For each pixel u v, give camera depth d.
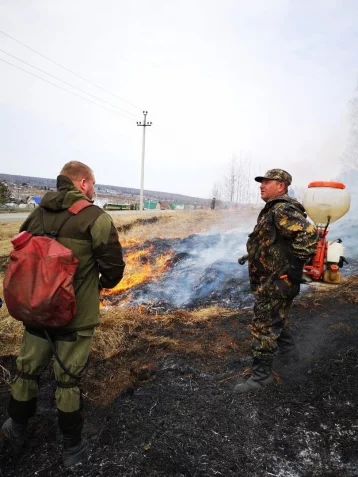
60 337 2.08
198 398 2.66
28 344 2.12
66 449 2.10
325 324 3.92
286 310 2.77
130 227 12.43
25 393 2.11
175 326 4.15
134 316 4.35
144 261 7.43
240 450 2.18
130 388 2.83
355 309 4.30
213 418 2.44
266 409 2.54
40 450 2.23
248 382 2.78
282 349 3.10
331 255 3.17
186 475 2.00
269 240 2.69
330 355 3.19
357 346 3.29
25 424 2.18
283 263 2.67
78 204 2.11
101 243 2.08
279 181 2.80
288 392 2.70
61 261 1.94
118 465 2.06
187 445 2.20
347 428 2.31
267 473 2.02
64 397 2.05
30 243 1.97
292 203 2.67
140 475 2.00
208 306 4.95
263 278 2.75
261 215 2.84
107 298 5.45
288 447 2.21
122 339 3.72
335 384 2.73
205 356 3.38
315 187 3.22
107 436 2.29
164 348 3.59
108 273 2.17
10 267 1.95
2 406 2.67
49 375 3.10
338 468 2.04
